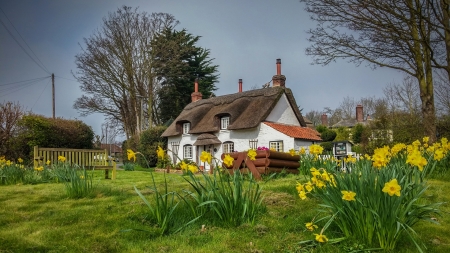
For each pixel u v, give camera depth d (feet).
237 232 14.84
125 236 14.52
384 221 12.52
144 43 122.01
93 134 88.53
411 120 59.77
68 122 82.74
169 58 130.52
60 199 22.90
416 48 51.67
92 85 122.42
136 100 124.36
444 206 18.81
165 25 125.39
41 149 37.93
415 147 21.83
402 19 45.55
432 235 14.29
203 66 151.12
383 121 61.62
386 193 12.51
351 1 47.88
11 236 14.44
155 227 15.43
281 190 23.27
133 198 22.53
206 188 17.26
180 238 14.24
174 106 141.18
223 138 91.20
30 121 73.41
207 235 14.52
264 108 85.66
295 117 96.53
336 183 13.97
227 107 92.17
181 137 102.27
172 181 31.91
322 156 36.35
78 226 15.90
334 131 134.31
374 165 15.11
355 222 13.23
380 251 12.44
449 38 46.34
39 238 14.32
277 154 31.12
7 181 32.04
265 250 13.08
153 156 99.81
